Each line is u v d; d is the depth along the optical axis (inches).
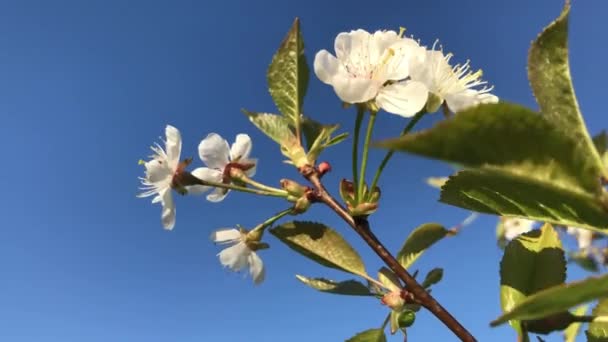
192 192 4.7
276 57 4.4
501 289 3.6
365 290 4.2
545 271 3.6
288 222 4.4
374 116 3.8
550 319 3.3
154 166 4.6
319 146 4.0
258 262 4.9
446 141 1.9
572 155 2.0
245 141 4.8
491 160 2.0
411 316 3.7
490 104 1.9
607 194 2.1
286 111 4.3
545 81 2.5
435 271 4.1
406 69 4.0
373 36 4.1
